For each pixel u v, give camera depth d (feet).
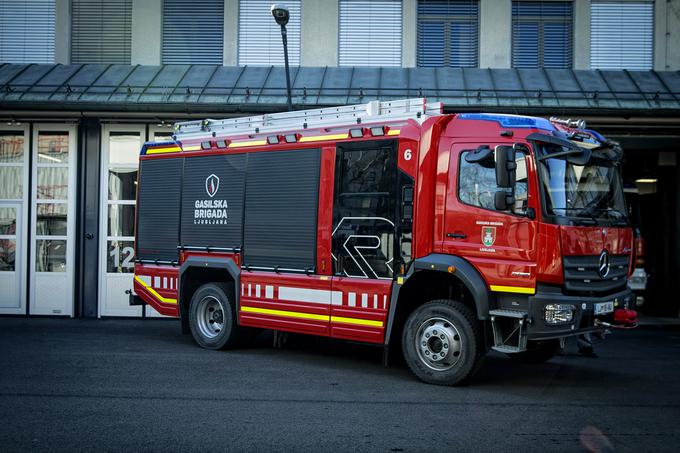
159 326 40.98
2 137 45.85
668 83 45.09
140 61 49.85
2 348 31.65
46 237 45.44
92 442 16.96
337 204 27.20
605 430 18.52
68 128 45.42
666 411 20.67
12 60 50.08
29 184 45.55
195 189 32.37
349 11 50.26
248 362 28.50
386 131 25.93
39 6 50.14
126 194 45.32
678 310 47.98
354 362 28.86
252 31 50.31
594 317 23.75
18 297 45.37
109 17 50.31
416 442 17.26
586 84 44.86
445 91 43.68
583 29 49.34
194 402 21.22
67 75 46.80
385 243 25.63
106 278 45.09
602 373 26.96
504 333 23.62
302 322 28.04
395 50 50.06
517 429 18.54
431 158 24.63
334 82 45.75
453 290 25.93
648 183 50.03
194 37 50.44
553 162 23.62
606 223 24.67
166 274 33.30
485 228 23.58
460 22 50.11
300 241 28.27
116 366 27.14
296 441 17.24
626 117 40.93
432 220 24.63
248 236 30.14
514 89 43.86
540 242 22.58
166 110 42.14
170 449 16.46
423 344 24.50
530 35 49.98
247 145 30.53
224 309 31.09
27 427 18.25
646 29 49.47
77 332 37.65
